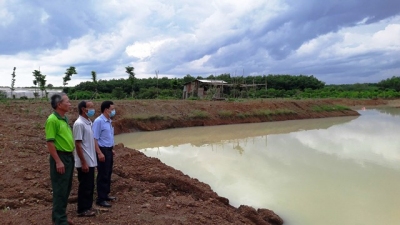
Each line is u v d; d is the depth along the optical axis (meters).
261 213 7.61
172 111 25.73
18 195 6.33
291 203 8.61
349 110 38.25
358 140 18.36
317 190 9.60
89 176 5.59
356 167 12.21
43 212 5.61
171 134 21.28
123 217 5.67
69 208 6.01
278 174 11.27
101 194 6.20
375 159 13.45
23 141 10.97
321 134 21.14
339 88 81.50
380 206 8.41
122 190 7.34
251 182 10.35
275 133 22.00
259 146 16.72
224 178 10.77
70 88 46.88
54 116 4.86
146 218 5.71
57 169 4.77
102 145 6.29
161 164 10.37
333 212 8.02
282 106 33.53
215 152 15.09
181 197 7.38
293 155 14.34
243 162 13.01
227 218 6.65
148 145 17.23
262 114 30.12
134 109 23.86
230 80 56.19
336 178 10.79
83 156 5.40
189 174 11.16
